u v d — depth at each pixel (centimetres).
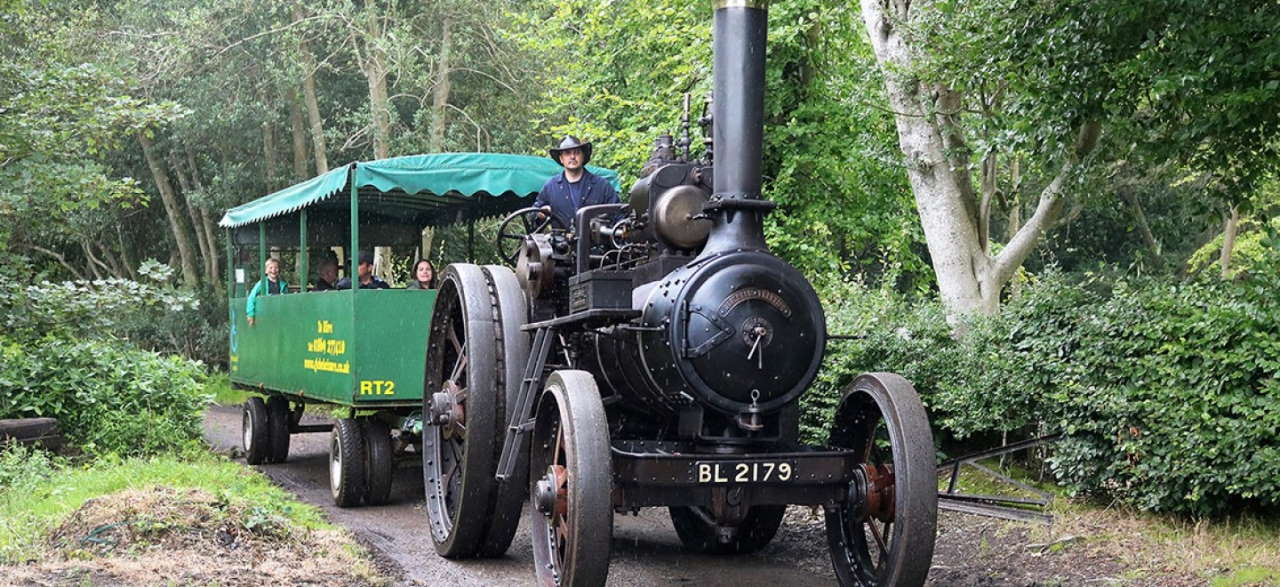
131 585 567
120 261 2997
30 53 1472
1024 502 793
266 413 1223
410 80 2384
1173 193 2042
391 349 948
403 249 1302
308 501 989
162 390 1173
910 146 1044
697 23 1581
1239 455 662
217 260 2767
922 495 535
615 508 559
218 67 2411
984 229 1080
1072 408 781
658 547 786
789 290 583
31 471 897
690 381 564
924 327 943
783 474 566
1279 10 712
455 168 966
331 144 2477
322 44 2488
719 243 591
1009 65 852
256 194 2553
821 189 1574
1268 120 777
